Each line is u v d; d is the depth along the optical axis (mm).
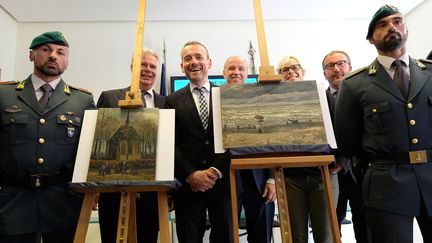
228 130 1367
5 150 1456
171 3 3402
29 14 3395
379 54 1554
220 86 1487
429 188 1303
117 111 1443
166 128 1438
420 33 3459
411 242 1301
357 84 1554
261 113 1401
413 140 1344
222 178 1629
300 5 3543
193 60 1817
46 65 1583
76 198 1555
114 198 1785
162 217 1335
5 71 3262
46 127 1521
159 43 3557
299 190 1933
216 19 3664
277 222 2502
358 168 1673
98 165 1328
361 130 1561
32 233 1432
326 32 3756
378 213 1353
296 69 2248
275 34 3709
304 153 1348
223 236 1585
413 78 1428
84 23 3562
